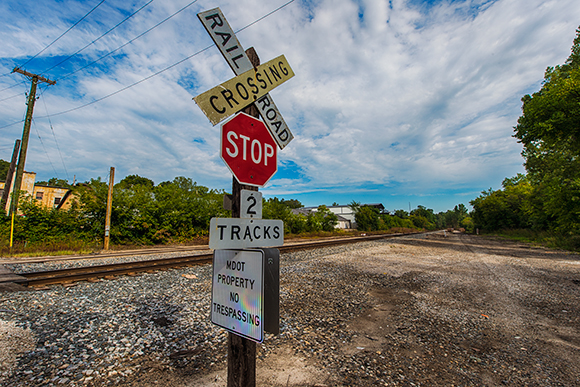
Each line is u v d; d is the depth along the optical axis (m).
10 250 13.36
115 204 19.53
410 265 11.38
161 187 23.17
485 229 56.28
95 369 3.03
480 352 3.86
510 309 5.81
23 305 4.95
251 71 2.30
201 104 1.87
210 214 24.27
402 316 5.21
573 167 20.38
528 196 32.03
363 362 3.45
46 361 3.14
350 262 11.65
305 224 37.91
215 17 2.16
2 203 18.14
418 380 3.10
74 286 6.34
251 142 2.20
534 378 3.22
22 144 17.81
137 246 19.41
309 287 7.09
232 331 1.97
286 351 3.66
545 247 21.62
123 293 5.89
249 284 1.85
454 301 6.30
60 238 17.16
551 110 16.97
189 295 5.93
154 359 3.30
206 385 2.79
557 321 5.16
